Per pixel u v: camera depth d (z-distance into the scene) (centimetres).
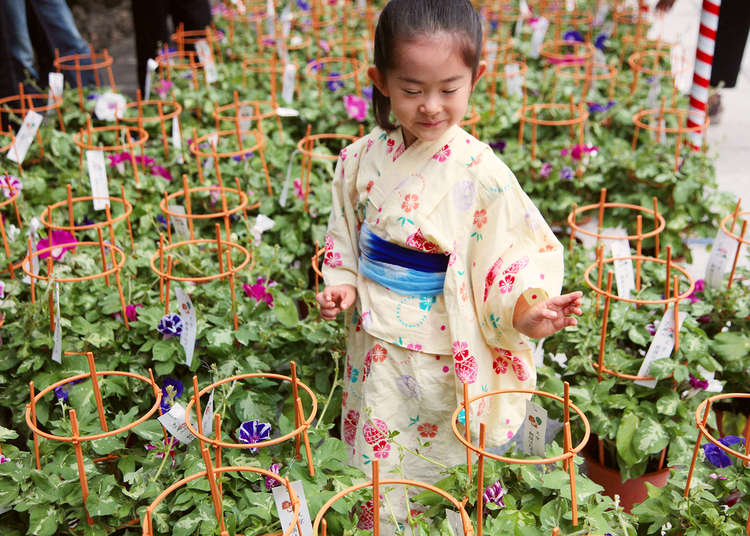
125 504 176
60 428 198
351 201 216
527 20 624
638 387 232
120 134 420
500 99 461
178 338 228
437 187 194
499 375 207
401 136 201
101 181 295
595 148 380
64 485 178
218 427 170
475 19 177
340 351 229
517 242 194
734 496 194
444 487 179
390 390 205
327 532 170
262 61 500
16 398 223
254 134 373
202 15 575
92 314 242
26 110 397
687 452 216
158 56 498
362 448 208
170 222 321
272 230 335
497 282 192
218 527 165
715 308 260
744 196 499
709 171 380
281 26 591
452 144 195
